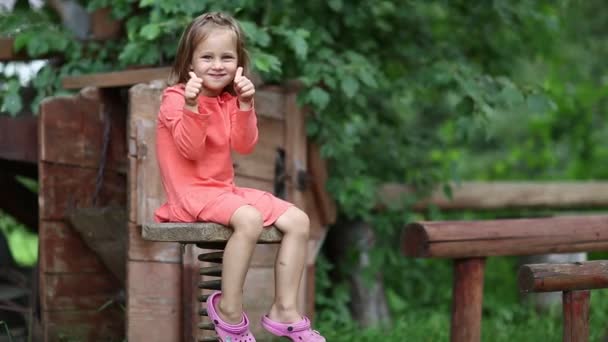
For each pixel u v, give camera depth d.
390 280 7.98
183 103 3.96
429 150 7.97
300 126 6.23
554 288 4.66
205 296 4.25
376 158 7.58
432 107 8.84
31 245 10.28
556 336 6.37
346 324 6.91
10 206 6.82
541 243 5.17
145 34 5.27
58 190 5.43
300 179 6.20
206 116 3.71
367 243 7.31
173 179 3.97
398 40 7.31
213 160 3.97
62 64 6.38
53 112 5.41
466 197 8.02
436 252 4.87
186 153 3.80
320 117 6.41
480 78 6.43
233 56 3.92
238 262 3.74
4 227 8.10
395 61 7.27
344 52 6.62
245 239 3.74
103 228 5.44
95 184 5.58
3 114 6.30
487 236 5.02
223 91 4.10
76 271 5.50
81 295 5.52
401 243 5.10
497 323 7.10
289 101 6.18
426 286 7.93
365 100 7.02
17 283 6.68
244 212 3.75
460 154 10.04
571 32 11.04
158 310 5.13
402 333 6.60
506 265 8.44
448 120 9.85
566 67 10.86
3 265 7.02
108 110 5.66
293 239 3.88
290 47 5.94
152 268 5.12
